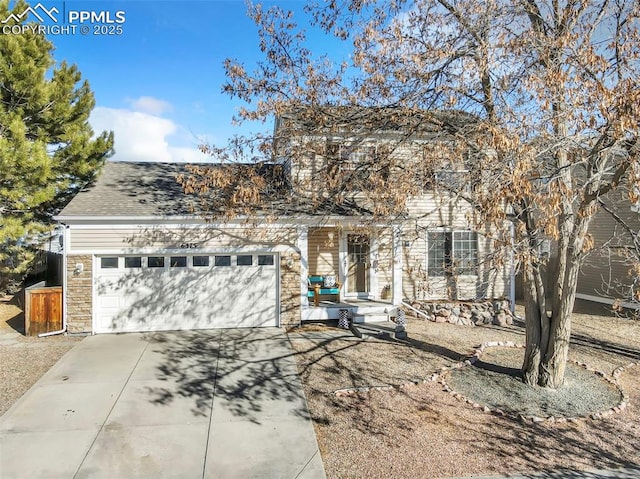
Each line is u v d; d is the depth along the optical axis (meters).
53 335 10.85
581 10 6.86
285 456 5.52
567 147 6.16
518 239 7.35
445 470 5.30
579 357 9.84
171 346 10.05
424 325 12.52
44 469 5.11
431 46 7.55
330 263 13.89
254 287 11.84
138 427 6.19
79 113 14.70
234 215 9.44
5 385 7.68
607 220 15.47
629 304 14.50
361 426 6.38
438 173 8.20
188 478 5.00
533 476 5.23
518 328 12.59
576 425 6.55
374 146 9.72
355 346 10.27
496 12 7.37
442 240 13.67
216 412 6.73
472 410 6.95
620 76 6.19
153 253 11.14
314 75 8.65
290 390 7.63
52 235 14.88
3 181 12.19
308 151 9.34
